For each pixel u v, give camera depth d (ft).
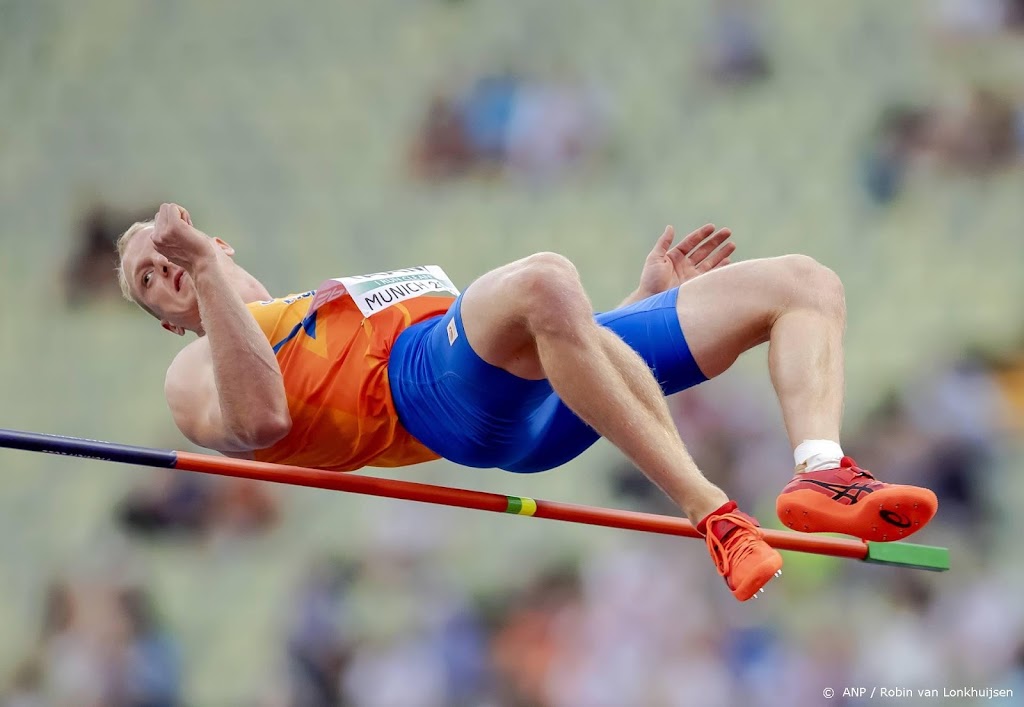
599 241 98.58
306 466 32.63
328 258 101.71
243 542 83.15
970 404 83.20
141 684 78.95
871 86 100.17
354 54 109.19
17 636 83.15
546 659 73.20
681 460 26.55
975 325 89.92
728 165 100.07
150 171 106.93
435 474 82.53
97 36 111.75
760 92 102.27
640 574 75.15
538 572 78.43
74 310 100.27
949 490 78.28
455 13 109.19
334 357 31.40
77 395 95.81
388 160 104.78
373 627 77.51
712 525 26.16
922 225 94.53
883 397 84.84
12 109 109.60
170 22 112.06
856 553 33.83
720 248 35.32
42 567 86.22
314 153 105.91
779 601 73.15
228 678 78.74
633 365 27.14
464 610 76.59
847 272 94.02
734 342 30.30
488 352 28.27
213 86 109.50
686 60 104.22
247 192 105.50
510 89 104.47
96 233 103.86
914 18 101.35
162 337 97.40
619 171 101.19
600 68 104.99
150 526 84.64
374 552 80.74
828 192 97.35
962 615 73.31
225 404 29.84
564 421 31.53
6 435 27.81
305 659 77.30
